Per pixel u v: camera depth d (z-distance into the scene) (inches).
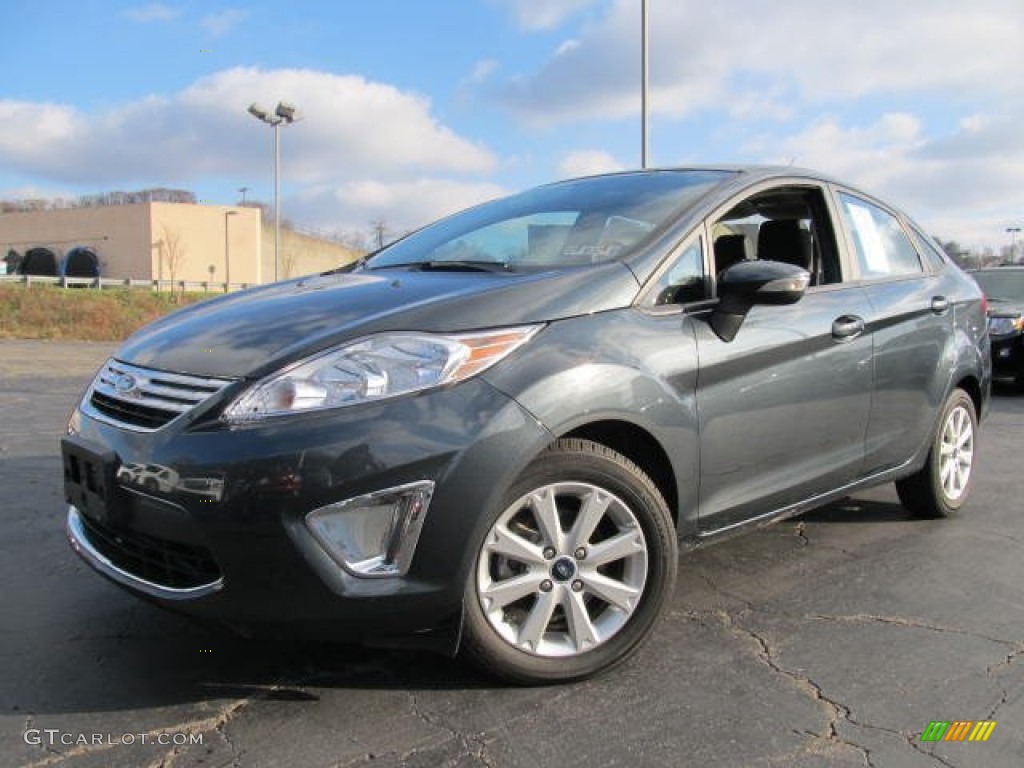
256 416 97.8
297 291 130.4
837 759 95.7
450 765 94.0
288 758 95.0
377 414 97.8
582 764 94.3
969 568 158.2
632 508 114.4
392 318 106.3
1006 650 123.8
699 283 129.1
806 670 117.0
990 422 335.6
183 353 110.7
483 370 103.7
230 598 97.4
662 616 118.0
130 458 103.3
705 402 122.5
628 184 153.1
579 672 111.8
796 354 137.1
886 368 157.8
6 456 251.9
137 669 116.1
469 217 165.6
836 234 159.0
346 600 96.7
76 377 499.8
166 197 3176.7
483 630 105.8
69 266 2073.1
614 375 111.0
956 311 182.1
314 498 95.2
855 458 153.7
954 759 95.8
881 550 168.1
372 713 104.7
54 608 136.9
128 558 110.1
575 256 129.9
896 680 114.4
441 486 98.6
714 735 100.4
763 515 137.3
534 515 108.7
